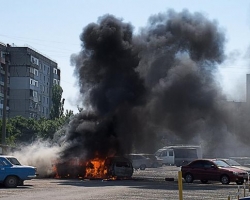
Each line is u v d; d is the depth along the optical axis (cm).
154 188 2480
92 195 2003
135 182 3044
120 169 3459
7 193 2045
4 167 2388
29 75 8925
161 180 3309
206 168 3000
